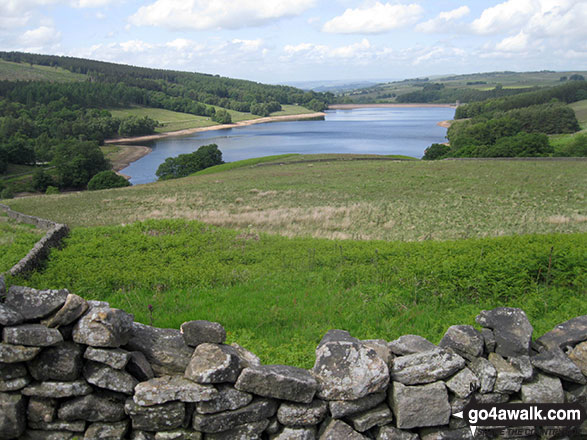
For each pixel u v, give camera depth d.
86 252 19.50
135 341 5.29
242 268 15.62
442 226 31.20
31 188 109.44
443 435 5.38
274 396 4.98
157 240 21.23
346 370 5.17
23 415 4.84
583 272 11.92
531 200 41.16
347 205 41.16
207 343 5.23
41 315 4.96
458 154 100.62
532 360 5.59
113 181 94.75
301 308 10.48
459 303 11.13
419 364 5.33
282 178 63.97
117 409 4.95
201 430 4.90
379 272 13.43
